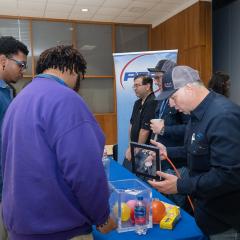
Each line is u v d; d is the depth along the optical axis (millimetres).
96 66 6750
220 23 5297
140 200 1283
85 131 922
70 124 909
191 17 5363
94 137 942
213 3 5305
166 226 1267
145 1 5375
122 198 1285
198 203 1290
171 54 3871
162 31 6469
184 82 1238
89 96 6754
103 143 1004
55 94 950
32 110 949
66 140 895
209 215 1239
